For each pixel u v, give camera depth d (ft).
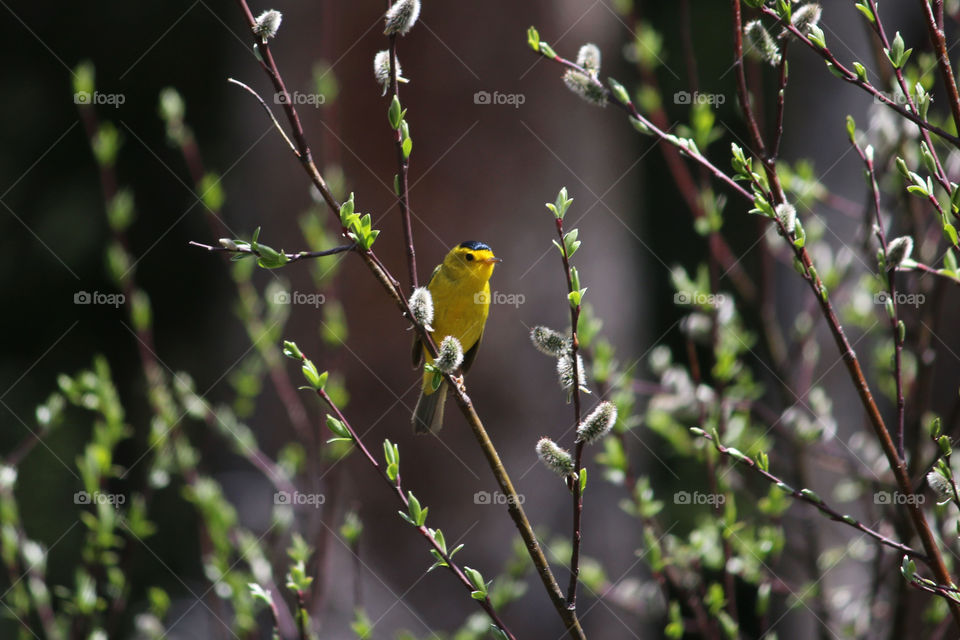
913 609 22.04
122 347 63.98
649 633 35.27
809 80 35.27
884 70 20.49
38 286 63.26
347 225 13.46
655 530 22.56
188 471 24.35
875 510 24.63
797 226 13.66
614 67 40.81
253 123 40.19
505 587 24.80
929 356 19.65
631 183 43.88
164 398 25.02
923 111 13.30
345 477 35.29
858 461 25.66
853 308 25.34
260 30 13.26
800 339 24.93
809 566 24.38
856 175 34.53
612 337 38.96
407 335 35.63
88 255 63.62
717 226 22.61
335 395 24.38
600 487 37.06
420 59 35.83
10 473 23.17
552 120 36.70
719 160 54.60
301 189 37.06
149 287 65.31
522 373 36.32
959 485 17.94
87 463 22.44
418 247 36.01
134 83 65.36
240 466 36.83
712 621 19.81
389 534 35.37
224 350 46.52
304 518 29.04
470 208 36.04
